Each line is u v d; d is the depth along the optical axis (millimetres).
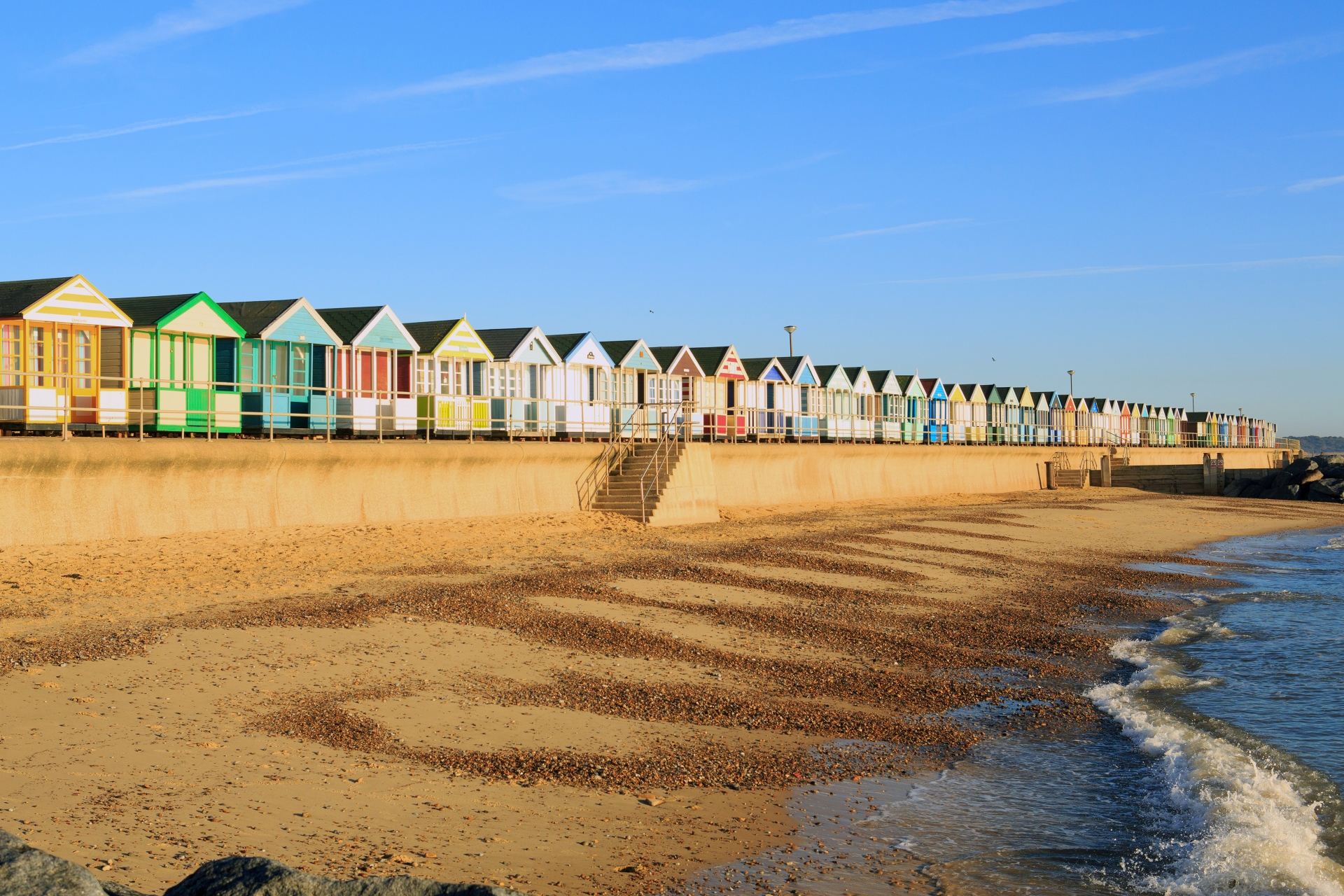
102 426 24297
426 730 11633
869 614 20891
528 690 13734
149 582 18828
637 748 11672
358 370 31219
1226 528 48031
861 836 9617
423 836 8539
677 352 46281
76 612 16109
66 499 21438
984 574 27812
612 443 35562
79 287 24453
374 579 20594
